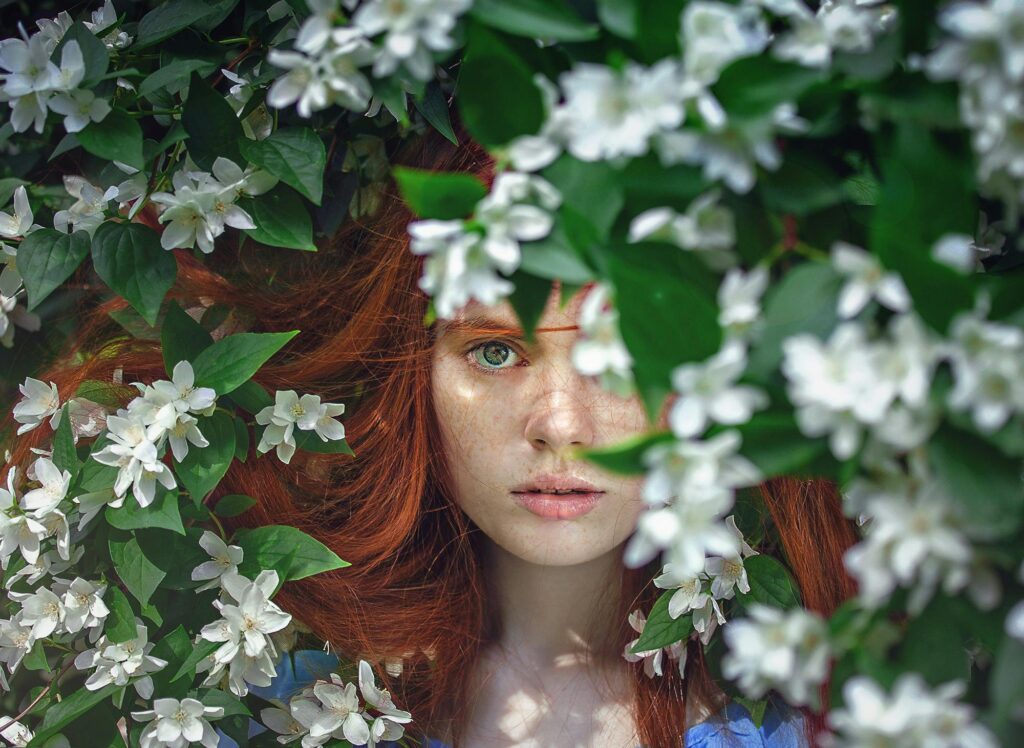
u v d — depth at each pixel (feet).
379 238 3.32
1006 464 2.19
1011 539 2.27
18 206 3.06
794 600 3.05
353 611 3.31
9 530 2.91
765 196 2.30
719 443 2.16
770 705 3.27
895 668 2.26
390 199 3.28
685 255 2.28
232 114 2.88
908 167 2.27
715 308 2.22
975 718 2.27
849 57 2.30
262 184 2.90
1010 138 2.23
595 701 3.28
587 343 2.25
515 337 2.94
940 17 2.26
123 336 3.33
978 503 2.18
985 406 2.15
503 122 2.31
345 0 2.50
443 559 3.38
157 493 2.89
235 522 3.30
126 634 2.93
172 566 2.99
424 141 3.26
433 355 3.13
